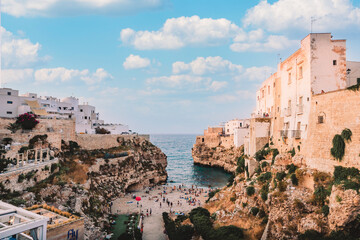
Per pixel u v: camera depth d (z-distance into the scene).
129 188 85.19
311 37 37.44
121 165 82.25
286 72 46.88
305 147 37.50
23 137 56.50
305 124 38.06
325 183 30.52
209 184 100.38
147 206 67.31
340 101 30.42
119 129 123.38
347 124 29.16
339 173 28.98
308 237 27.27
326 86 37.09
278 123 50.12
